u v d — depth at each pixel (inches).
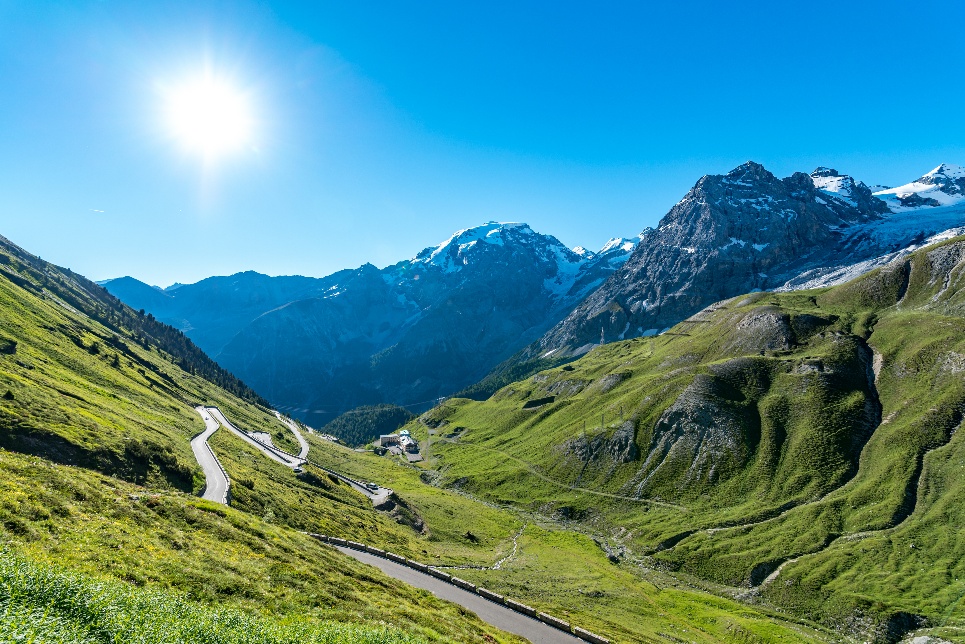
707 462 6815.9
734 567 5009.8
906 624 3806.6
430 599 2309.3
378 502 5595.5
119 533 1445.6
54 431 2999.5
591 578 4584.2
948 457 5310.0
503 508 7440.9
